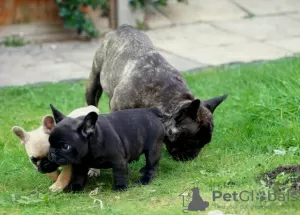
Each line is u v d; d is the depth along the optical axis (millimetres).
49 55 15359
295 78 11219
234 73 13203
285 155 8992
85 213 7625
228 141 9703
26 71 14328
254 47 15594
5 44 15898
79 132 7668
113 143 7949
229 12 17797
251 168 8633
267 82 12055
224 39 16219
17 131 8281
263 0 18406
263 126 10008
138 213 7500
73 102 12250
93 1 16141
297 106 10148
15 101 12453
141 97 8961
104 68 9938
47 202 7949
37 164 8195
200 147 8914
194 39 16281
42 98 12555
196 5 17922
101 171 9008
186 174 8711
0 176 8906
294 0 18359
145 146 8398
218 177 8406
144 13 17250
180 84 9016
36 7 16281
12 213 7711
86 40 16375
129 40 9688
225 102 11492
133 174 8891
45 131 8234
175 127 8680
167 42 16094
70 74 14102
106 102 12383
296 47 15500
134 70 9180
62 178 8344
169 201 7855
